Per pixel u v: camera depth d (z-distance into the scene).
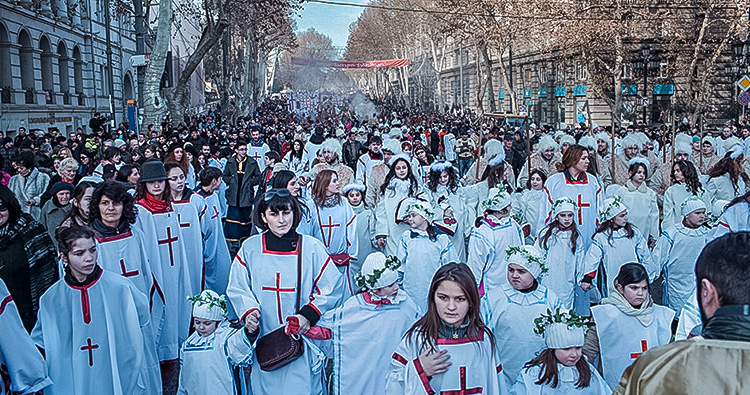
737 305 2.09
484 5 36.84
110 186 5.90
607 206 7.46
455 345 4.20
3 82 31.11
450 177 9.20
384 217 8.58
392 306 5.11
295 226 5.38
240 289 5.27
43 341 4.90
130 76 51.34
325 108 71.25
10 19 31.20
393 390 4.28
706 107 37.06
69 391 4.94
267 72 104.38
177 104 27.33
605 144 13.80
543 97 50.91
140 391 5.27
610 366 5.41
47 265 5.93
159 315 6.64
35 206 11.11
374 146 12.29
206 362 5.31
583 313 7.51
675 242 7.61
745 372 1.94
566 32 31.62
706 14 30.95
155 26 41.78
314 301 5.23
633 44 35.97
